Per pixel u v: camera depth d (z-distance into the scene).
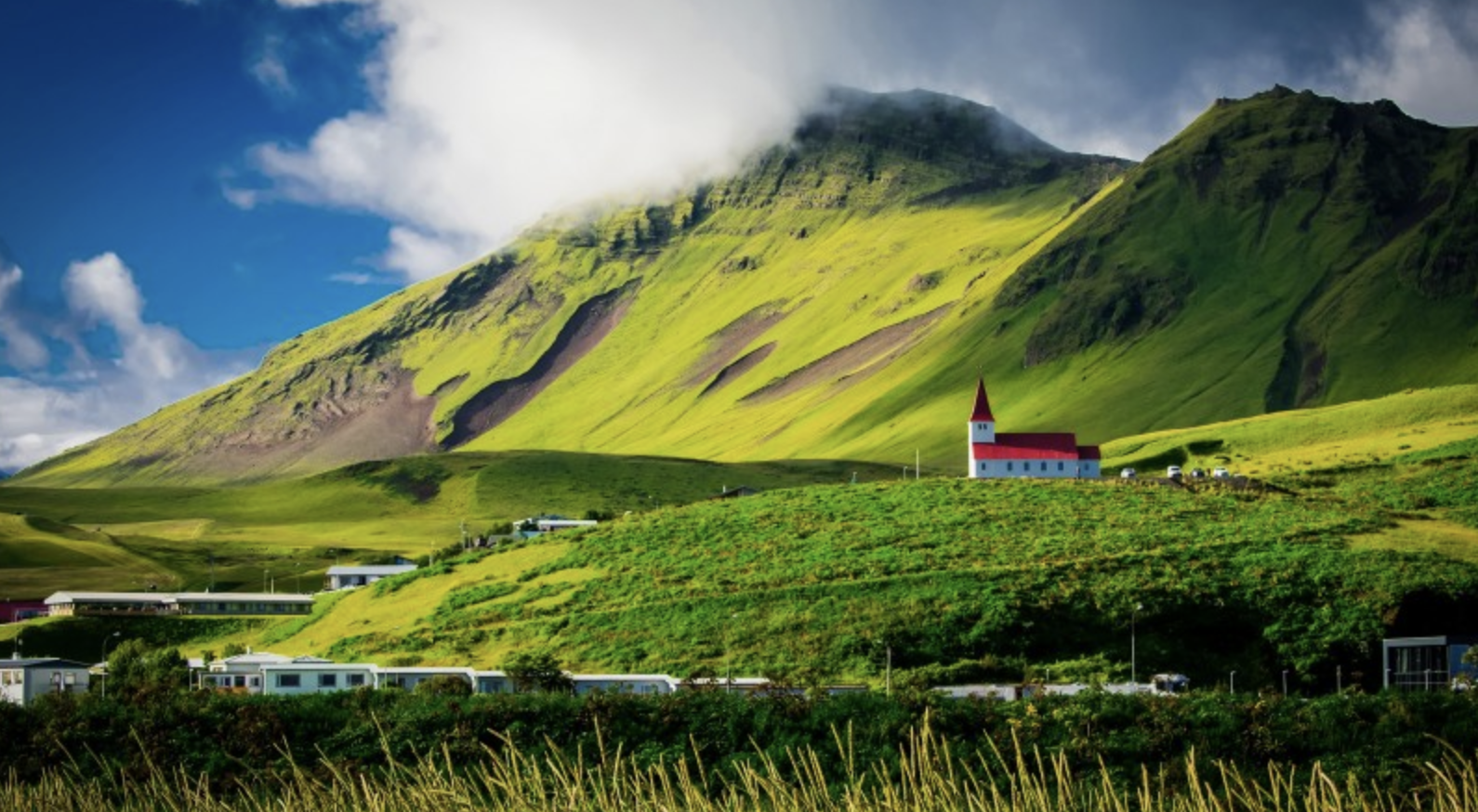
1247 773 50.75
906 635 113.00
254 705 59.41
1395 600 111.12
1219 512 143.50
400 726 58.03
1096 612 114.31
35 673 111.88
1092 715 54.78
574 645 123.38
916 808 31.86
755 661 112.81
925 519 148.50
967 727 54.97
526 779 32.44
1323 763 51.34
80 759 55.78
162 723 57.28
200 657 149.50
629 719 57.81
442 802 32.41
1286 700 56.47
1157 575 119.69
